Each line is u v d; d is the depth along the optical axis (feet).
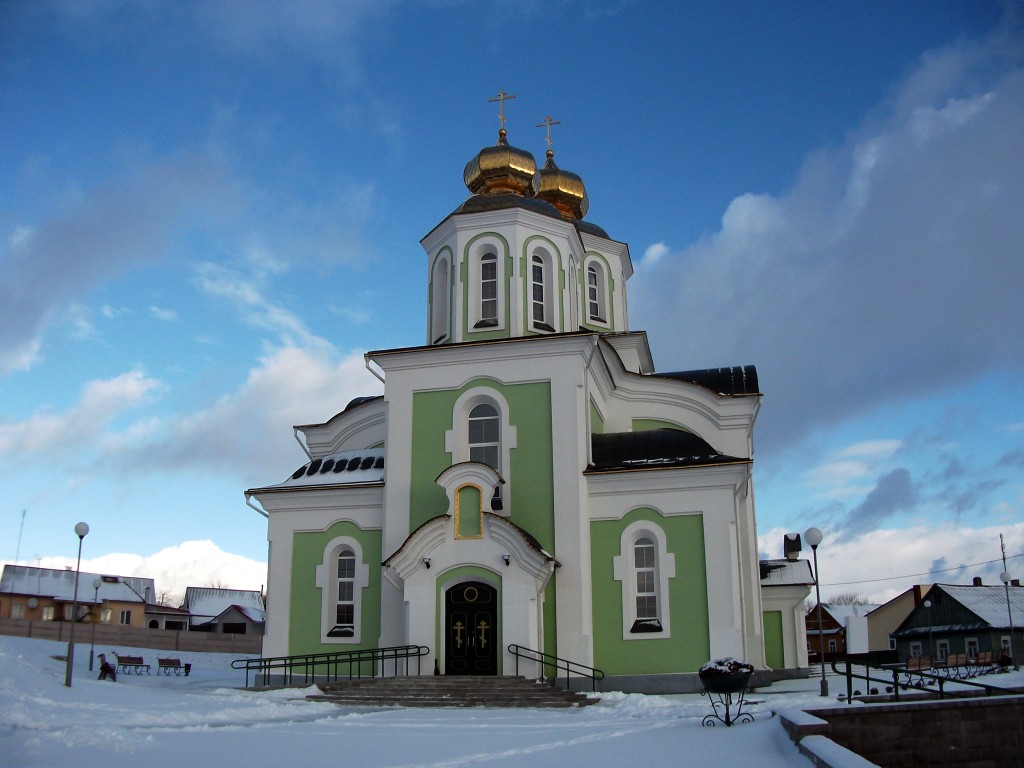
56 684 79.05
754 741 48.55
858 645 67.97
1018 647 194.08
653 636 88.22
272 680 94.63
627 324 133.90
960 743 54.60
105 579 248.73
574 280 107.45
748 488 107.14
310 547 97.71
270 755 49.14
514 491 91.97
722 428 108.27
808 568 127.34
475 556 86.89
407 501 94.17
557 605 88.02
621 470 91.61
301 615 96.12
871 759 54.03
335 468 101.65
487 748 50.93
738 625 86.89
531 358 94.94
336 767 45.11
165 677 117.70
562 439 92.12
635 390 110.52
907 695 68.44
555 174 134.00
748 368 115.34
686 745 48.98
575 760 45.60
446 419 95.55
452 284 102.78
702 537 89.51
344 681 82.84
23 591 229.66
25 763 46.91
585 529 90.43
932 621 209.15
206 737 56.59
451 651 86.38
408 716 68.03
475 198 105.40
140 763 46.73
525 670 83.41
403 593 89.25
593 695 77.56
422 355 97.35
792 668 118.42
